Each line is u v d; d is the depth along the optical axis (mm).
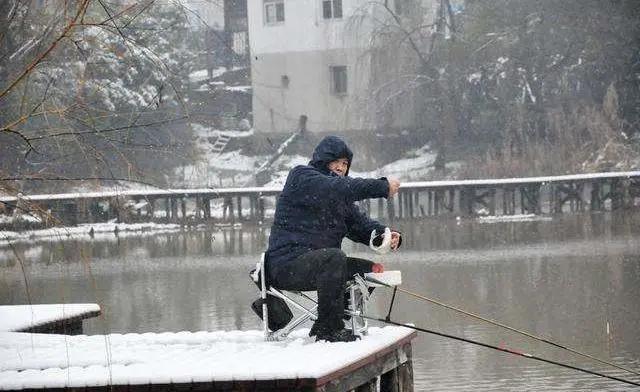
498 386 22781
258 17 116750
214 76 115375
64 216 66062
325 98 114625
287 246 15305
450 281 40781
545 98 94438
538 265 45062
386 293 37531
